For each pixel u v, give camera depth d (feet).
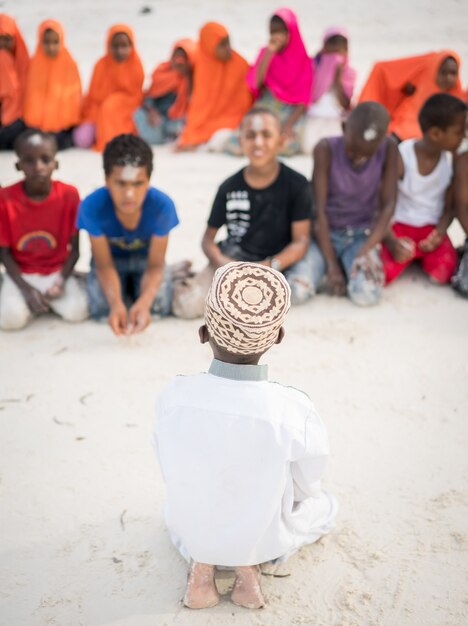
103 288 13.70
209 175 22.70
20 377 12.51
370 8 45.52
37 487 9.97
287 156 24.64
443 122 14.16
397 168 14.80
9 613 8.07
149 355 13.16
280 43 23.97
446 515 9.36
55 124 25.67
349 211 15.11
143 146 12.44
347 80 24.79
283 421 7.25
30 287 13.92
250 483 7.38
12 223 13.76
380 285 14.57
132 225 13.37
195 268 16.31
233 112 25.59
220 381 7.26
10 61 25.64
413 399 11.82
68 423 11.30
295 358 12.97
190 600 8.04
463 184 14.61
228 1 47.70
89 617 8.03
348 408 11.59
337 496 9.71
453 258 15.35
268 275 6.91
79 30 43.52
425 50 38.63
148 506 9.62
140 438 10.93
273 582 8.42
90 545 9.00
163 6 47.44
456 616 7.95
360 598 8.19
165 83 26.04
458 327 13.97
